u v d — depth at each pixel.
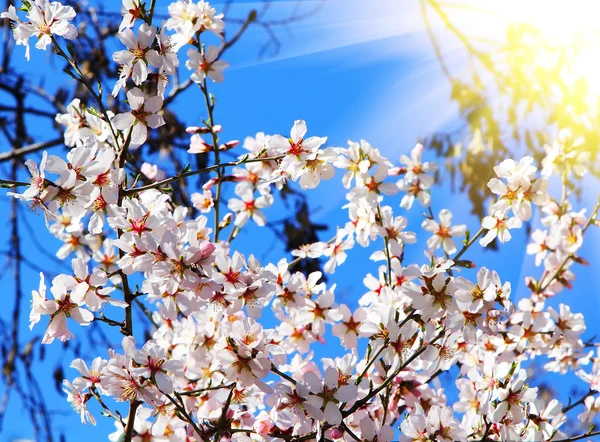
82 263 0.55
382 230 0.65
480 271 0.57
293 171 0.60
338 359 0.58
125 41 0.58
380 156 0.67
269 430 0.59
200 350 0.65
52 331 0.54
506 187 0.62
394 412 0.66
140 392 0.54
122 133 0.61
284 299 0.63
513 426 0.59
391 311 0.58
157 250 0.55
